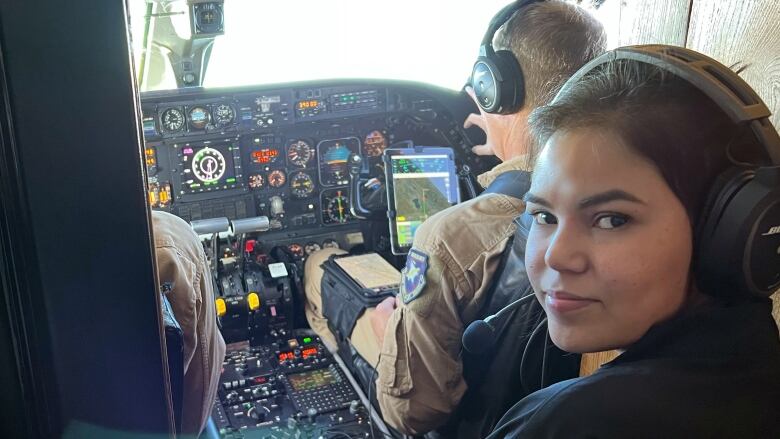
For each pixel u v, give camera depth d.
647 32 1.55
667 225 0.68
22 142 0.65
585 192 0.69
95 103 0.65
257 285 2.89
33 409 0.71
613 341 0.72
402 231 2.75
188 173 2.94
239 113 2.93
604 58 0.79
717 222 0.67
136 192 0.68
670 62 0.70
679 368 0.67
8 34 0.63
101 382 0.72
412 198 2.78
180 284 1.22
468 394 1.66
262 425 2.20
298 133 3.09
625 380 0.68
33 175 0.65
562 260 0.71
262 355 2.68
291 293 2.94
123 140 0.67
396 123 3.19
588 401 0.68
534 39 1.49
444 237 1.55
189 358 1.29
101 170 0.67
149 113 2.83
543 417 0.70
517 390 1.56
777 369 0.68
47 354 0.70
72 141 0.66
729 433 0.64
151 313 0.71
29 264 0.67
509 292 1.49
